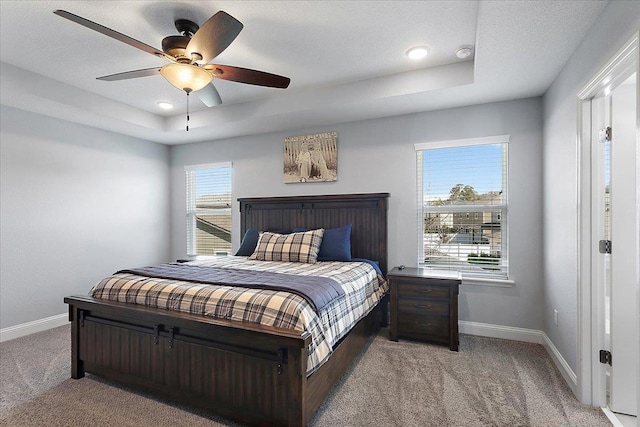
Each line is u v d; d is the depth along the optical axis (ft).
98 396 7.08
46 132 11.64
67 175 12.26
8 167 10.64
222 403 6.28
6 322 10.53
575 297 7.13
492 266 10.76
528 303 10.15
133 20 7.12
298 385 5.58
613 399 6.47
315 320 6.19
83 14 6.88
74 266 12.44
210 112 12.98
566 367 7.67
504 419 6.25
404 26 7.40
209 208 15.74
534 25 6.27
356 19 7.14
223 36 5.92
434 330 9.70
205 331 6.17
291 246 11.21
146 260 15.30
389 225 12.05
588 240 6.75
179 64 6.78
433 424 6.10
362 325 9.25
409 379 7.75
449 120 11.15
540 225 10.01
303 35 7.79
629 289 6.39
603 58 5.76
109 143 13.79
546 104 9.52
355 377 7.85
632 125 6.35
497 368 8.30
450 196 11.32
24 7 6.62
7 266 10.59
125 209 14.40
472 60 9.05
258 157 14.42
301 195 13.56
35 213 11.31
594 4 5.62
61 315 11.97
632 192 6.38
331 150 12.89
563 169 7.96
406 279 9.99
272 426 5.84
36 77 9.75
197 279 7.61
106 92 11.24
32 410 6.57
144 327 7.11
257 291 6.61
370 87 10.28
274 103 11.75
